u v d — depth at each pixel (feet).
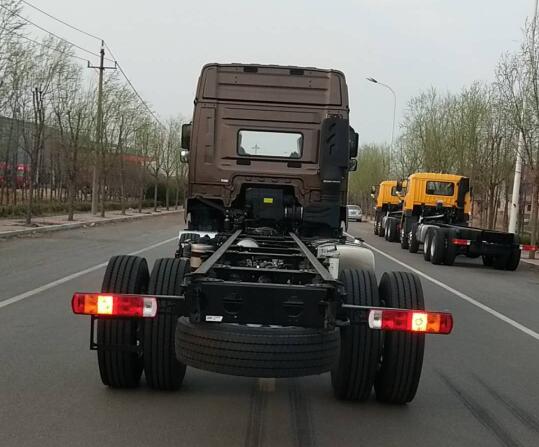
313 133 29.89
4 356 21.20
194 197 30.07
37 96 80.07
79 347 22.58
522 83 70.95
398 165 157.89
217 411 16.69
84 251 57.41
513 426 16.57
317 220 29.63
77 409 16.37
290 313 14.23
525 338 28.60
